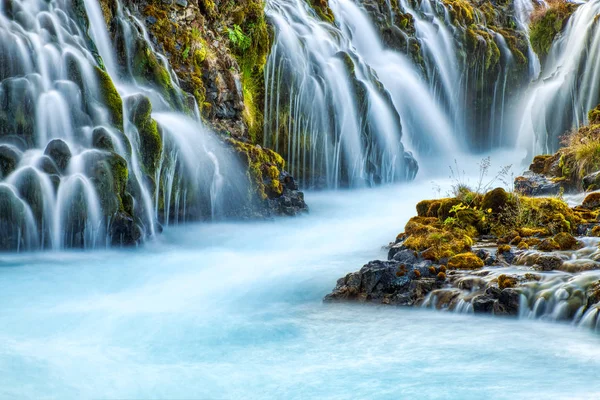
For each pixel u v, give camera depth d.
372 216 19.56
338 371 7.41
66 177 14.56
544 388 6.73
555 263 9.97
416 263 10.86
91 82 16.05
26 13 16.17
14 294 11.00
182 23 20.19
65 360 7.68
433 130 30.28
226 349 8.20
